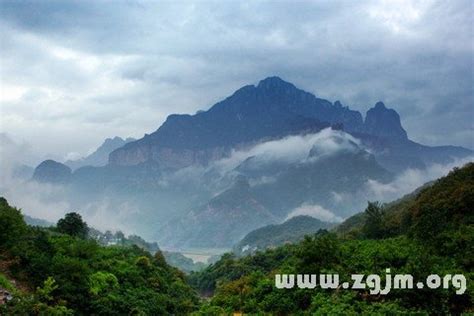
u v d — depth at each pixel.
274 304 37.41
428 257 34.69
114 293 53.34
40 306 31.92
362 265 37.50
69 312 35.75
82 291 45.97
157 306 58.97
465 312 27.80
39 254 45.53
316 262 39.03
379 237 77.00
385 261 37.38
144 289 64.06
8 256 42.88
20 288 39.81
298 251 42.25
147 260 79.50
